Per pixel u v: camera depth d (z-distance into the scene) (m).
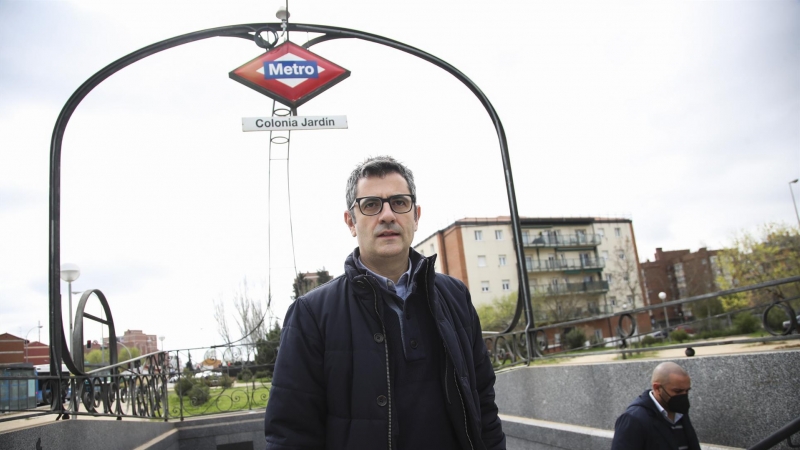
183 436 6.71
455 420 1.64
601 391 4.52
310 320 1.75
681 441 3.09
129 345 58.59
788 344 3.61
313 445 1.64
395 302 1.74
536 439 5.05
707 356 3.66
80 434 4.23
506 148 6.62
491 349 6.43
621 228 64.69
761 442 2.72
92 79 5.50
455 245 56.69
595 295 60.38
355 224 1.90
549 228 61.38
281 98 6.30
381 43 6.47
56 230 5.03
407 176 1.92
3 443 3.16
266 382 9.17
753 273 35.97
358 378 1.63
